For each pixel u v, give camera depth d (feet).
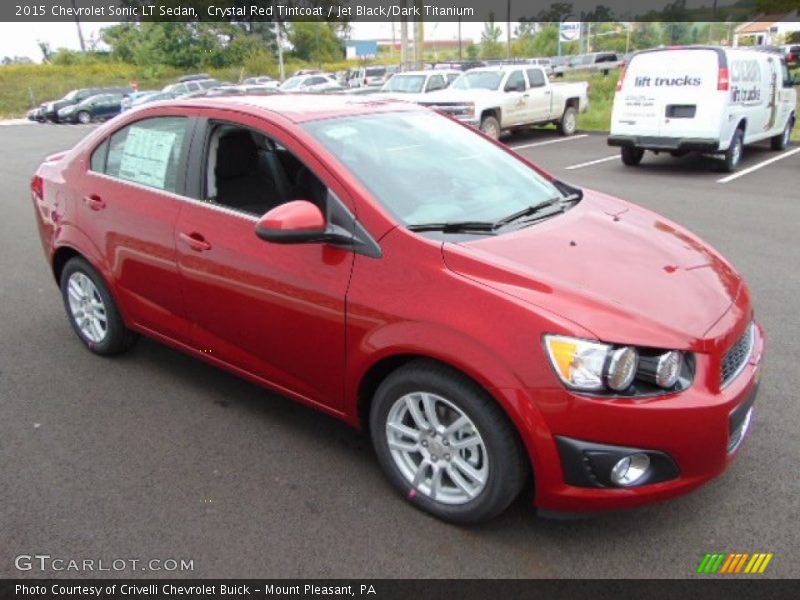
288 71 183.62
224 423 12.41
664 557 9.01
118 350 14.85
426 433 9.53
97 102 105.40
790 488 10.29
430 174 11.32
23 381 14.06
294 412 12.76
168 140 12.54
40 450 11.59
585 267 9.34
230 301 11.30
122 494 10.41
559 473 8.39
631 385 8.25
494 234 10.01
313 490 10.47
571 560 8.98
